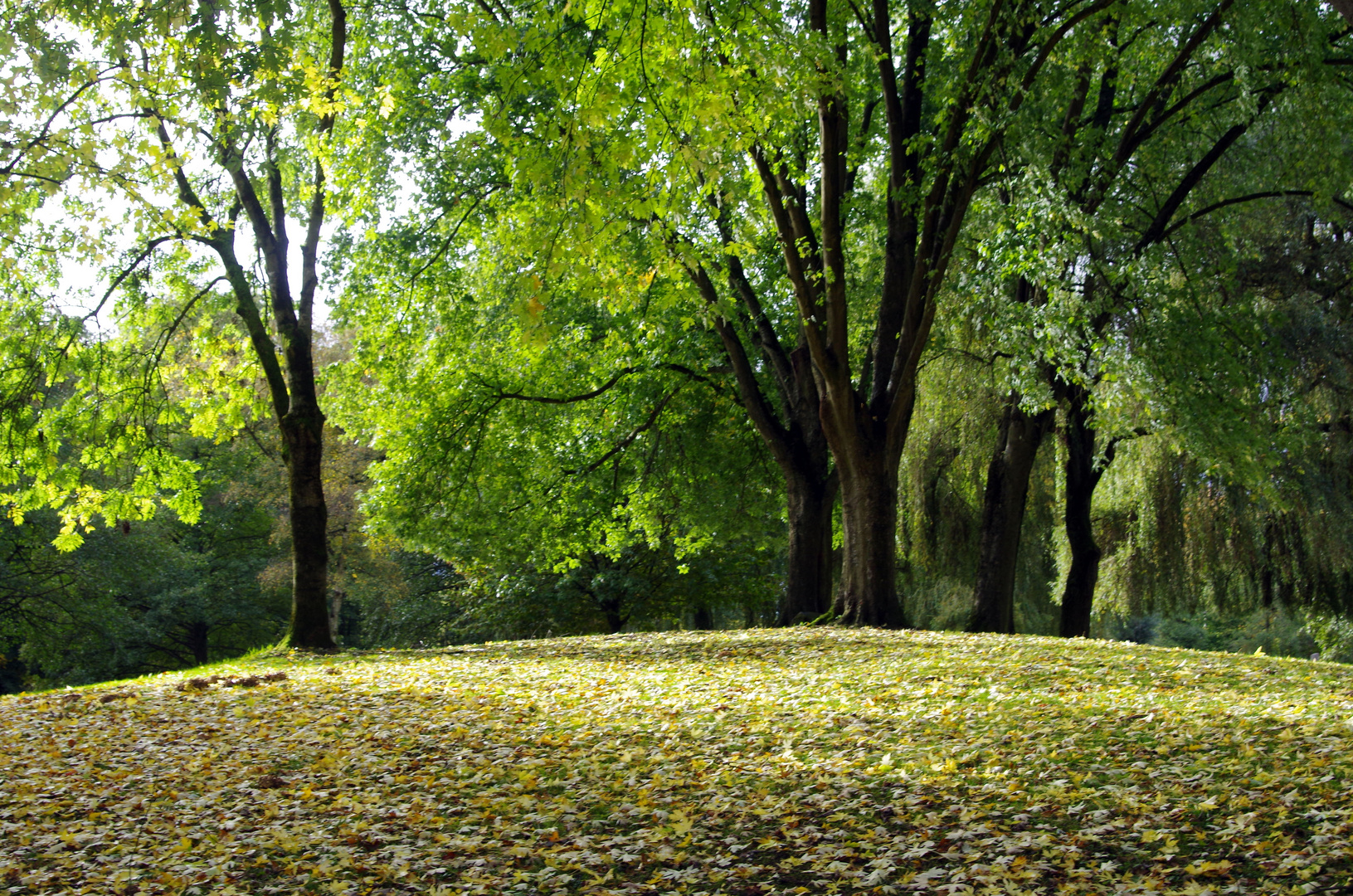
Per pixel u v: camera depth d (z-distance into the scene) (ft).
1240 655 42.47
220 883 16.24
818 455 61.77
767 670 38.14
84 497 55.47
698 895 15.60
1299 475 61.31
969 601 87.40
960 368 63.00
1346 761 19.98
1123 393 46.29
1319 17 50.70
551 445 73.82
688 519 75.41
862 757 23.38
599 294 25.86
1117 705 28.12
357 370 69.72
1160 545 66.44
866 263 65.77
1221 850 16.07
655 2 22.70
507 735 27.66
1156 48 53.31
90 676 105.60
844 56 44.80
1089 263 49.21
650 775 22.93
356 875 16.71
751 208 44.34
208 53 27.07
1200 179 57.47
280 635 128.47
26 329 52.60
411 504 69.00
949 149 46.60
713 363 67.15
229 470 115.65
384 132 57.11
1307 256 64.49
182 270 57.52
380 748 26.05
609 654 47.70
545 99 53.52
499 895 15.76
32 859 17.49
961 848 16.85
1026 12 44.91
